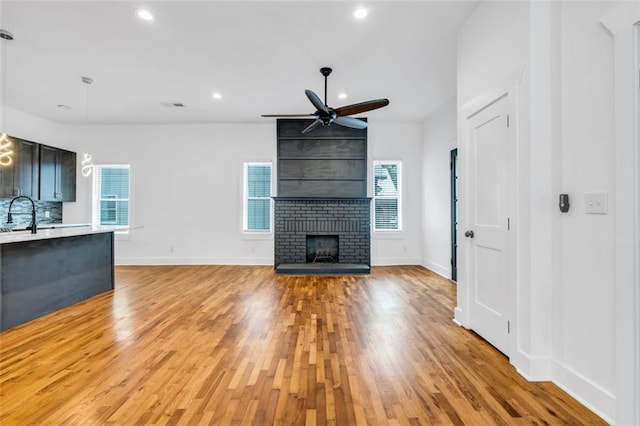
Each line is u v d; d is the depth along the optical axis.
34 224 3.42
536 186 2.04
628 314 1.53
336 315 3.32
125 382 2.01
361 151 6.10
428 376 2.08
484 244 2.61
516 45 2.17
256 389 1.93
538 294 2.04
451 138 4.96
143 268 6.02
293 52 3.51
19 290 3.08
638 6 1.46
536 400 1.82
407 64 3.80
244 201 6.43
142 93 4.71
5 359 2.33
